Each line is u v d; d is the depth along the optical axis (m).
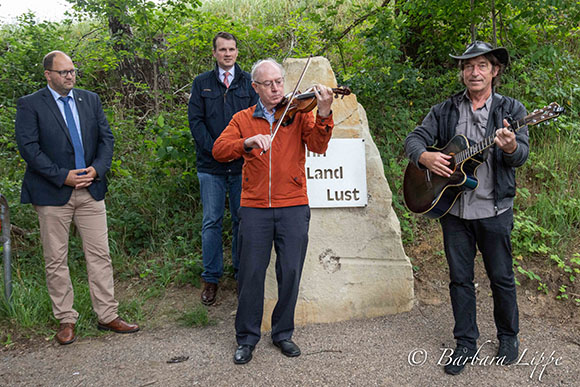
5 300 3.85
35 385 3.02
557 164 5.18
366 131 3.99
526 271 4.07
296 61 4.05
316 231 3.84
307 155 3.85
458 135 3.00
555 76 6.00
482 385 2.88
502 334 3.16
